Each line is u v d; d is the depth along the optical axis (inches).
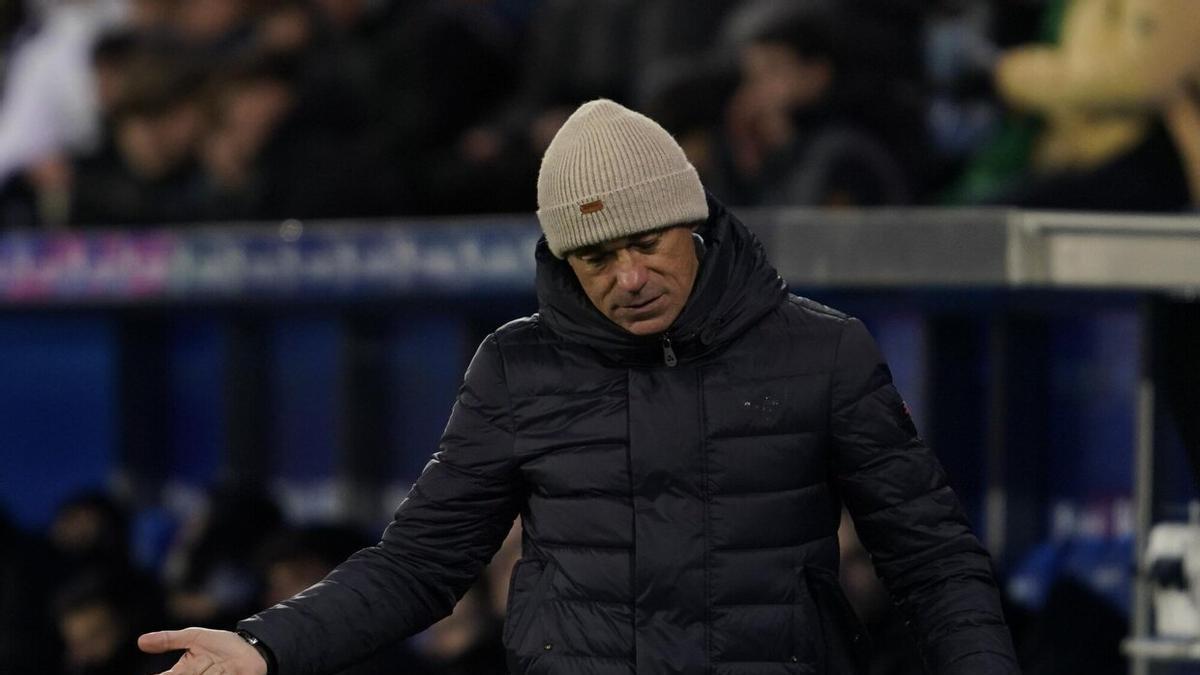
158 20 1166.3
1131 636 610.5
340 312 1049.5
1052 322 847.1
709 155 944.9
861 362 371.9
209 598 879.1
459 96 1099.9
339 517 1061.8
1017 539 860.0
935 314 871.1
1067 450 847.1
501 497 386.3
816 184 915.4
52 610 986.1
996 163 938.1
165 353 1111.6
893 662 680.4
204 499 978.1
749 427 368.5
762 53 932.0
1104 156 894.4
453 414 386.9
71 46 1202.6
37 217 1209.4
